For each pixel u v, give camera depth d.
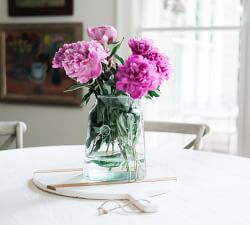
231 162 1.63
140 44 1.20
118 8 3.00
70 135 3.20
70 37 3.11
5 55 3.29
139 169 1.28
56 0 3.12
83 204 1.11
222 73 2.95
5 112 3.36
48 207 1.08
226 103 2.96
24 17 3.24
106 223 0.97
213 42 2.95
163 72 1.21
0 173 1.41
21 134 2.09
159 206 1.08
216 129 3.01
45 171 1.40
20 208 1.08
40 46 3.20
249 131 2.79
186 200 1.14
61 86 3.17
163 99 3.10
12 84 3.30
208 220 0.99
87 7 3.08
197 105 3.04
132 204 1.10
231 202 1.13
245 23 2.76
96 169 1.26
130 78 1.12
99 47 1.15
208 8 2.94
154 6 3.05
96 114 1.23
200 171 1.48
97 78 1.21
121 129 1.23
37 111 3.28
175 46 3.05
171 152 1.82
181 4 3.01
